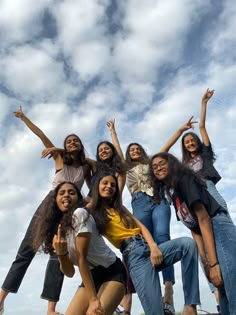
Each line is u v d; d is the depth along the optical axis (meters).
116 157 2.58
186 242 1.76
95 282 1.80
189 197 1.61
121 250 1.91
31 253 2.32
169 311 1.96
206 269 1.72
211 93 2.83
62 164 2.58
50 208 1.97
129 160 2.64
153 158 1.80
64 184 1.98
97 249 1.79
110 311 1.73
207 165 2.55
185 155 2.69
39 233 1.96
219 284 1.55
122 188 2.49
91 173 2.62
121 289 1.78
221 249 1.57
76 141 2.57
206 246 1.59
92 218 1.81
